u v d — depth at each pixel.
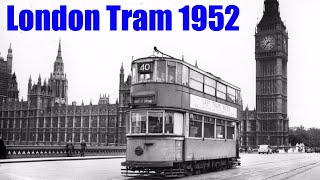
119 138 141.00
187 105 25.83
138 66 25.36
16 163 37.34
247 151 118.81
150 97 24.30
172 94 24.66
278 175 27.72
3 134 189.00
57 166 34.12
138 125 24.41
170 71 25.11
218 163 31.61
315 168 36.53
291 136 199.50
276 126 159.75
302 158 63.97
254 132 163.50
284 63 169.88
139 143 24.17
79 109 160.88
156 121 24.17
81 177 24.39
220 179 23.67
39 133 174.00
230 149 33.69
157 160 23.75
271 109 162.12
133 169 24.75
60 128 165.62
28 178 23.39
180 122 25.23
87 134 156.50
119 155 59.62
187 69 26.39
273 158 63.53
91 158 48.72
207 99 29.02
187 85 26.23
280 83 162.12
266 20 167.25
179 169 24.62
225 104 32.62
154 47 25.75
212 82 30.30
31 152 45.12
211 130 29.67
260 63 167.12
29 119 179.12
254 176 26.33
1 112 191.50
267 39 166.00
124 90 141.50
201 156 27.53
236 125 35.53
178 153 24.86
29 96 180.75
